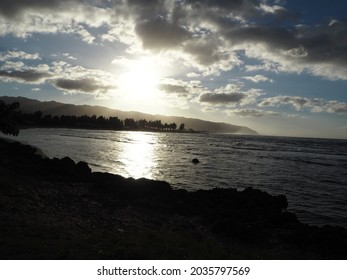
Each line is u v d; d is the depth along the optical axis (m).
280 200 29.47
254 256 15.61
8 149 46.22
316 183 45.69
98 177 32.38
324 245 17.84
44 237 13.54
